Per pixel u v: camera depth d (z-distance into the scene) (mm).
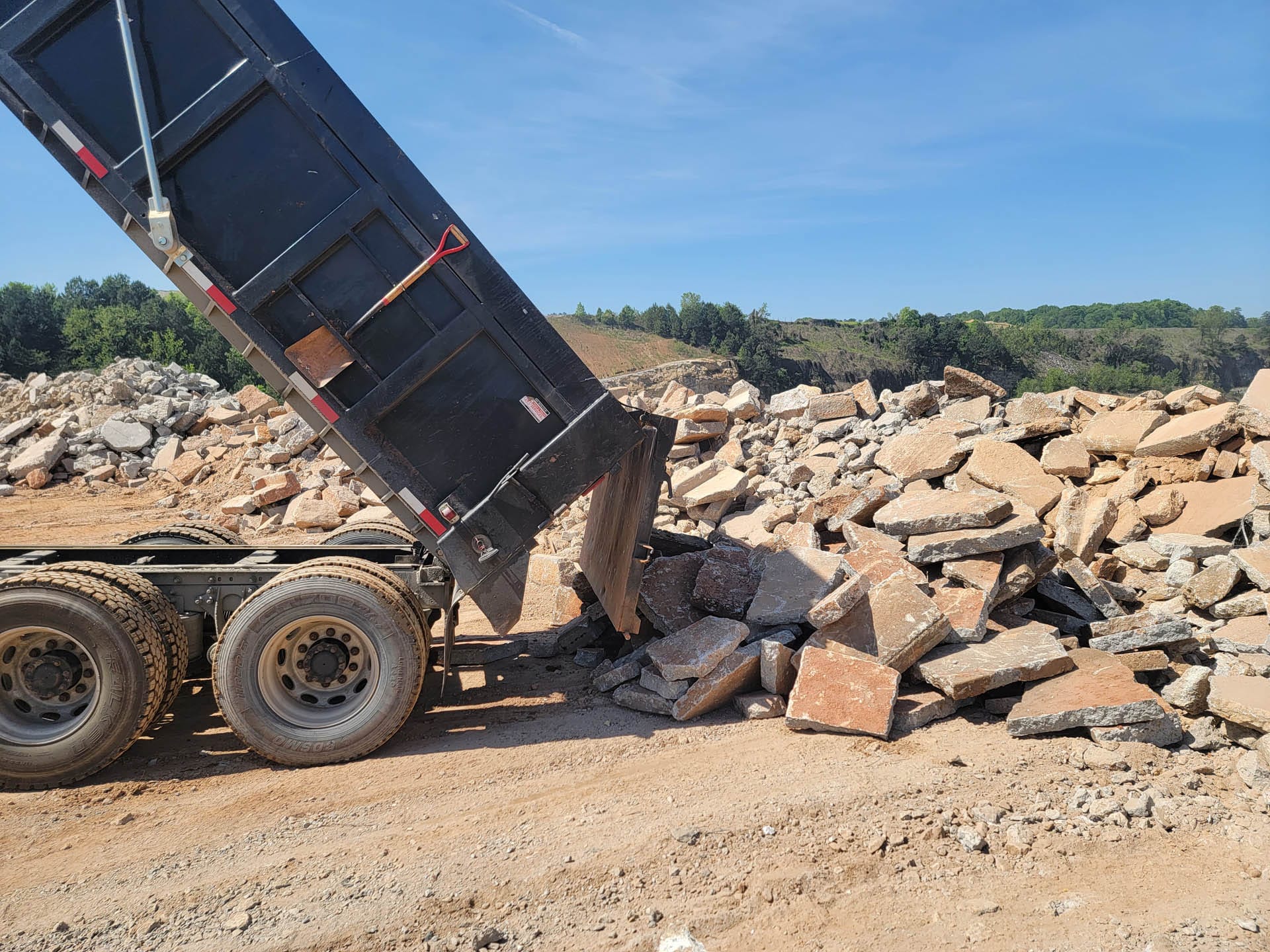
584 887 3285
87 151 4141
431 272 4477
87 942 2982
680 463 10836
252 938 2992
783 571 6031
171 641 4613
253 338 4418
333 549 6148
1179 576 6266
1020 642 5258
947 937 2971
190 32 4137
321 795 4207
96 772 4375
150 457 15508
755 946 2936
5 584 4223
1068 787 4090
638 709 5352
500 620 4867
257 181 4301
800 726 4852
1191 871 3387
